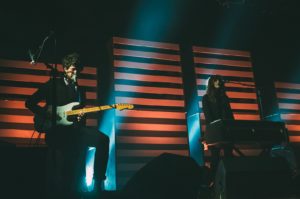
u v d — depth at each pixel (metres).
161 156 3.59
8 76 6.12
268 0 7.14
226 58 7.78
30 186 3.36
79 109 4.88
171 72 7.26
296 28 7.96
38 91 4.78
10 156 3.37
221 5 7.17
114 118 6.62
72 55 4.96
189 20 7.36
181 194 3.51
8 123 6.00
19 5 6.28
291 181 4.34
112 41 6.88
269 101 7.87
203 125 7.28
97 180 4.20
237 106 7.62
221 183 4.28
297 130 7.95
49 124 4.73
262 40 7.98
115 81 6.78
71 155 4.41
